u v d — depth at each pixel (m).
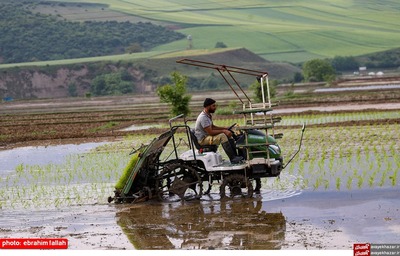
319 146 34.19
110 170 29.62
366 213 18.20
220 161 21.95
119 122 67.50
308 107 73.88
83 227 18.48
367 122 47.31
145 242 16.45
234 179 21.33
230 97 121.25
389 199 19.88
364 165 26.77
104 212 20.50
